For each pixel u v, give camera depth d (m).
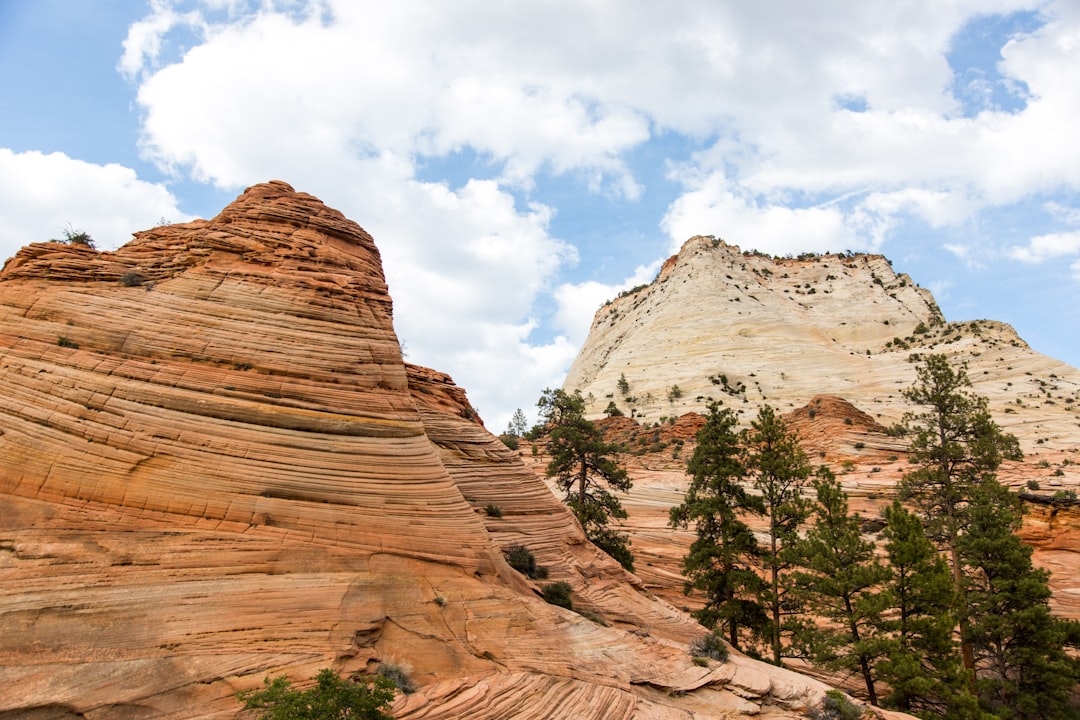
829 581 26.70
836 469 73.12
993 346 142.00
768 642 30.19
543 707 14.69
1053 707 27.52
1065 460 71.00
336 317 20.58
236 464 16.42
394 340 22.17
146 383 17.02
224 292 19.64
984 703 28.33
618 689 16.52
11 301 18.38
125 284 19.19
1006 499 32.84
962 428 37.09
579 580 26.58
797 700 19.22
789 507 31.44
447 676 14.73
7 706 10.54
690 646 21.23
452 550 18.09
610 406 137.62
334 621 14.40
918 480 36.88
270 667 12.73
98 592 12.91
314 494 16.86
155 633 12.57
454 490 19.78
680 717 16.17
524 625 17.52
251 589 14.23
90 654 11.80
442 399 32.97
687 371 155.12
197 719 11.35
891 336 180.25
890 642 24.03
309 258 22.34
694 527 50.69
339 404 18.78
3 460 15.30
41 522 14.21
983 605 29.31
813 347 159.75
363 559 16.25
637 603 26.73
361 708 11.53
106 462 15.56
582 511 37.41
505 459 31.14
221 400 17.27
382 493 17.84
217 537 15.02
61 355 17.27
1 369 16.83
